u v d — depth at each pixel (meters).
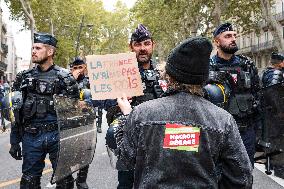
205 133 2.24
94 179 7.39
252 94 4.81
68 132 4.55
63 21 50.50
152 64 4.38
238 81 4.62
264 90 5.00
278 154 5.34
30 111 4.82
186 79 2.29
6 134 15.99
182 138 2.23
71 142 4.64
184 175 2.21
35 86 4.87
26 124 4.87
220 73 4.55
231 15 38.59
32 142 4.85
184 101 2.30
